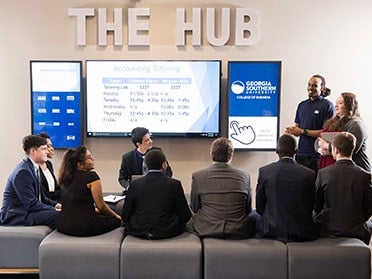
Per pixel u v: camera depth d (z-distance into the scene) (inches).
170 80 200.8
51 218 143.3
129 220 133.0
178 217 132.0
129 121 203.0
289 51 202.8
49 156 168.6
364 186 130.1
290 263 123.0
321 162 166.6
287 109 205.5
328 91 190.4
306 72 203.6
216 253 123.6
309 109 188.9
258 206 133.6
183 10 200.5
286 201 127.0
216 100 201.3
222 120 205.0
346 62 203.2
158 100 201.9
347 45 202.4
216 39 201.5
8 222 144.9
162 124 202.8
